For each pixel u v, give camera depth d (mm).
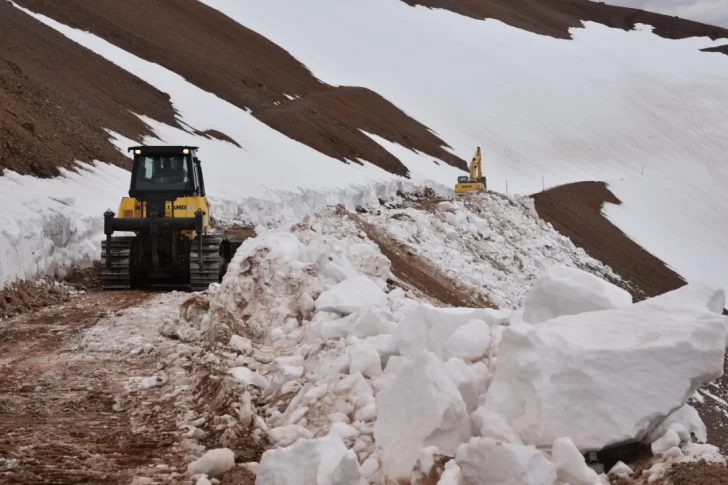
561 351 4938
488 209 44656
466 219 40375
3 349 9828
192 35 69250
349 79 86438
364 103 75750
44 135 25328
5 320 12117
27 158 21875
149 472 5504
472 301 28109
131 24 60438
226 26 80312
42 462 5688
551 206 64250
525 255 42281
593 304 5934
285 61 79312
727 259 71000
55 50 42969
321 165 45250
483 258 37094
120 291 16125
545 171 81500
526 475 4215
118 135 33031
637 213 74188
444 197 51156
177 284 17297
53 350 9758
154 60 54594
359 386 6215
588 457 4832
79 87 37812
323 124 58250
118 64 47875
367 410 5883
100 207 21938
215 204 29031
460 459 4449
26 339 10461
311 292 9469
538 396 4848
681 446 4875
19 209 16203
